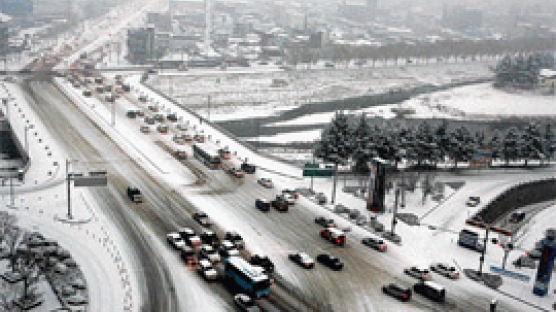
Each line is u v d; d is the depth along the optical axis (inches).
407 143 6633.9
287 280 3831.2
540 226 5625.0
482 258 4163.4
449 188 6299.2
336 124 6171.3
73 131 7116.1
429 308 3622.0
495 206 5989.2
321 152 6215.6
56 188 5251.0
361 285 3850.9
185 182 5629.9
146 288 3607.3
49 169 5728.3
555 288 4119.1
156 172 5856.3
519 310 3727.9
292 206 5255.9
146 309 3356.3
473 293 3914.9
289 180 5999.0
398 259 4338.1
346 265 4143.7
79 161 6008.9
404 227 5029.5
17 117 7485.2
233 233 4338.1
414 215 5324.8
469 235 4690.0
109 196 5108.3
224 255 4104.3
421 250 4576.8
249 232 4566.9
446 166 7258.9
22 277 3398.1
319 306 3518.7
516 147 7347.4
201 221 4613.7
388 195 5861.2
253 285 3501.5
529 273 4343.0
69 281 3592.5
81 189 5236.2
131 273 3784.5
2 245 4001.0
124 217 4682.6
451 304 3708.2
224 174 5969.5
